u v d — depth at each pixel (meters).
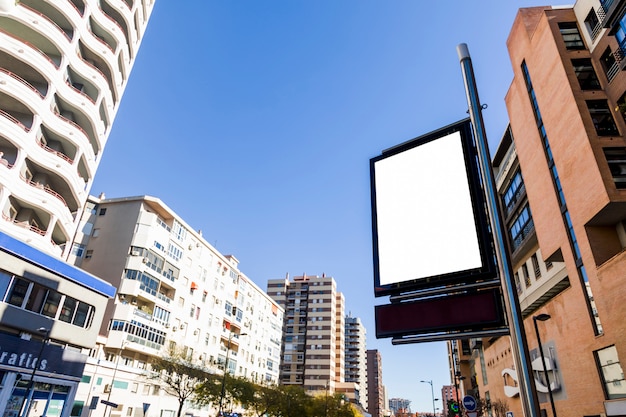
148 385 39.81
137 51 41.47
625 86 23.56
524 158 32.97
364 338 153.00
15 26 27.73
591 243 23.30
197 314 51.03
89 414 32.06
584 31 27.48
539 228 30.25
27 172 27.78
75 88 30.55
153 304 42.72
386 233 8.09
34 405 25.11
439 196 7.54
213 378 41.53
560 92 26.84
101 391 33.69
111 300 39.06
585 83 25.92
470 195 7.06
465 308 6.57
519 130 34.00
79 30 31.34
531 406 4.35
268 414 54.41
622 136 23.58
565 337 26.56
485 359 48.62
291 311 107.75
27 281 25.09
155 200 44.84
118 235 43.12
